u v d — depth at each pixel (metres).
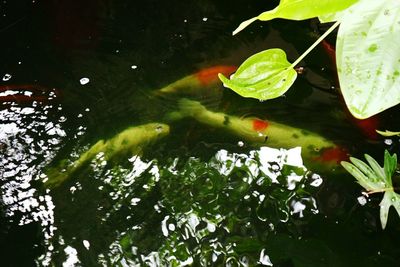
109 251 2.39
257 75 2.28
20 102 2.73
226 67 2.79
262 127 2.61
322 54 2.79
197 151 2.58
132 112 2.69
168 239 2.41
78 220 2.46
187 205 2.47
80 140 2.62
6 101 2.73
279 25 2.92
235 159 2.55
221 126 2.63
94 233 2.43
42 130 2.65
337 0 2.08
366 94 2.09
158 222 2.44
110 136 2.62
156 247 2.39
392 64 2.09
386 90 2.09
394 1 2.10
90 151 2.60
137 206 2.48
